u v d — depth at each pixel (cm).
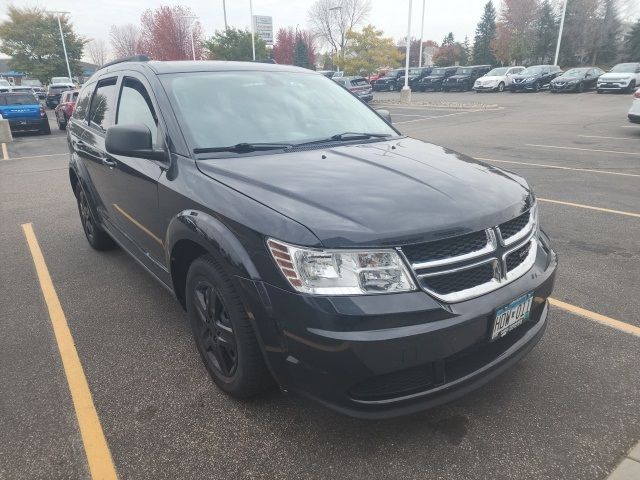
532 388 280
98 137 420
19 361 320
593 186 741
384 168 273
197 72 351
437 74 3816
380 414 213
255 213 230
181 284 311
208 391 285
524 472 224
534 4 5453
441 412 263
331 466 230
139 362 316
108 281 442
